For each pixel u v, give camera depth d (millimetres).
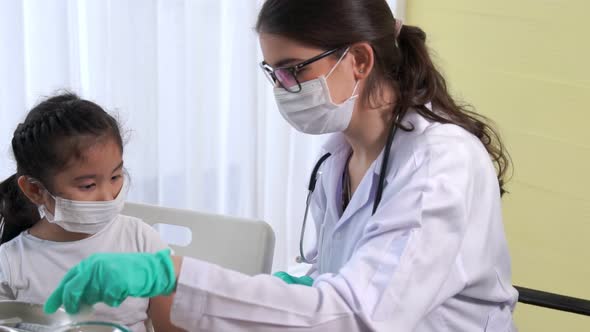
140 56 2006
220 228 1397
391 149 1098
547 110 2258
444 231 945
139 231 1238
